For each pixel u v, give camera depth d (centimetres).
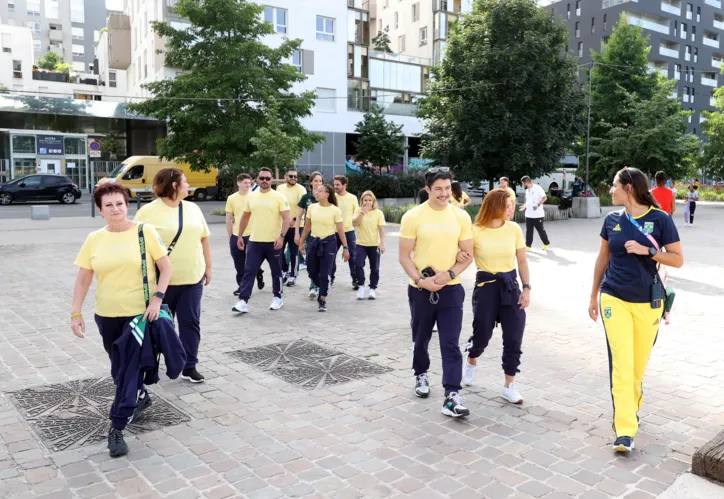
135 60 4662
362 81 4294
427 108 2825
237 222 891
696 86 8356
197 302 520
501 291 467
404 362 585
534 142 2620
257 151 2286
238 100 2395
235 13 2417
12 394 493
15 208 2823
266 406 471
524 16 2558
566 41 2619
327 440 409
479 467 369
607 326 404
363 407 469
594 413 455
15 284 988
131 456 385
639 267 396
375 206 886
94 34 10512
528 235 1475
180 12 2469
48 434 418
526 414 454
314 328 718
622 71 3728
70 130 4334
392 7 5678
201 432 422
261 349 626
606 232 414
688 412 457
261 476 359
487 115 2602
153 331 398
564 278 1067
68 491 340
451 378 447
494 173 2753
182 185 502
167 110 2395
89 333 686
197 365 574
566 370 560
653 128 3281
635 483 348
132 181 3225
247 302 805
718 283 1000
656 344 645
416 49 5381
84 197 3691
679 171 3456
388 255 1393
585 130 3114
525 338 672
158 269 415
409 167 4262
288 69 2570
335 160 4147
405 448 396
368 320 761
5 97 3372
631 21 7550
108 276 397
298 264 1091
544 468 367
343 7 4097
